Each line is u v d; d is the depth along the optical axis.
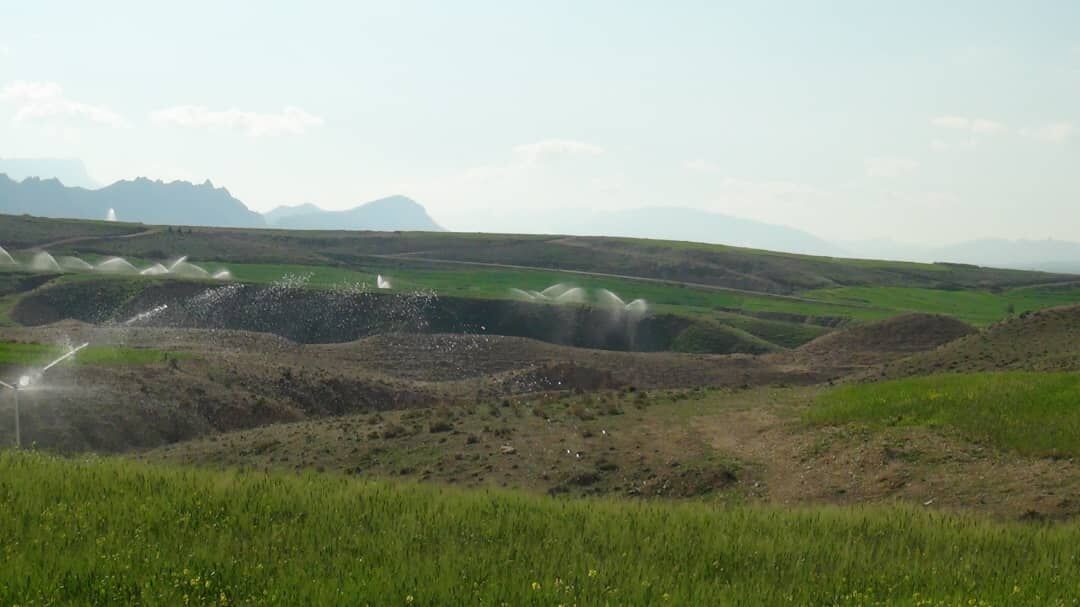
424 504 17.30
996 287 182.62
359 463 29.33
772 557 14.16
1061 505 19.95
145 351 53.38
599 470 26.91
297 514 15.68
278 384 51.59
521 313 109.06
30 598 10.52
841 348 81.69
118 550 12.65
